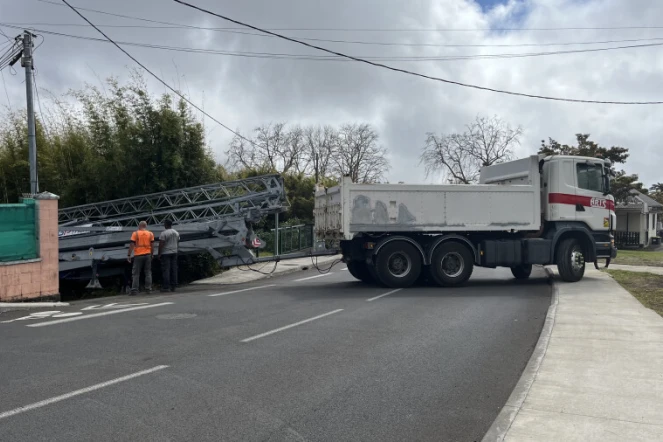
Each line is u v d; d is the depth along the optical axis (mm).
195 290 15539
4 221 12172
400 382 6410
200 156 19844
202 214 17141
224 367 6973
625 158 47094
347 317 10570
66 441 4637
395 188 14875
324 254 16125
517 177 16406
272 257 16125
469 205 15273
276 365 7090
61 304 12516
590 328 9125
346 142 60188
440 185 15078
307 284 16734
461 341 8547
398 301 12695
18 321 10266
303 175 48625
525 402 5520
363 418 5262
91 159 19297
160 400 5703
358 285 16188
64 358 7406
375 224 14766
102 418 5176
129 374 6637
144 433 4820
